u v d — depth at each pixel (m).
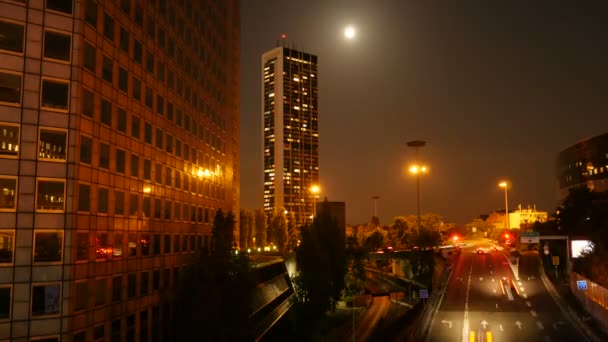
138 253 44.72
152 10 49.25
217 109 70.38
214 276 42.09
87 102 36.91
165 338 49.53
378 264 147.62
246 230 131.75
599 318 59.53
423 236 145.62
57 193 34.38
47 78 34.56
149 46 48.38
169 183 52.44
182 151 56.47
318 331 67.75
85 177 36.38
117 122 41.66
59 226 34.19
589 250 84.38
